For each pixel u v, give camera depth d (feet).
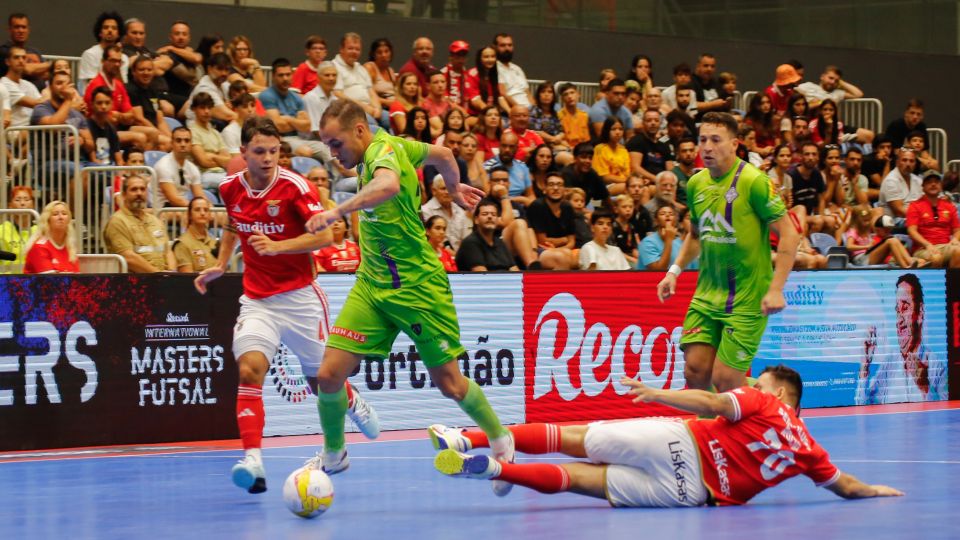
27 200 42.68
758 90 80.79
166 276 37.91
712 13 79.51
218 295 38.73
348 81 58.18
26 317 35.94
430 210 49.60
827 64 83.30
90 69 53.67
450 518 22.79
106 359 37.01
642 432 23.63
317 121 55.72
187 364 38.22
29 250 38.70
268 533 21.34
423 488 27.25
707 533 20.56
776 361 47.62
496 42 64.34
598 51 75.66
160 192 46.85
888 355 50.78
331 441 26.89
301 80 58.49
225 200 26.94
